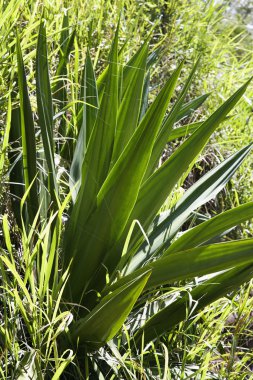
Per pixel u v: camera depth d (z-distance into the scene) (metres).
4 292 2.28
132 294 2.19
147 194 2.44
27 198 2.55
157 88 3.96
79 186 2.63
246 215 2.39
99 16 3.84
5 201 2.68
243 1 6.35
